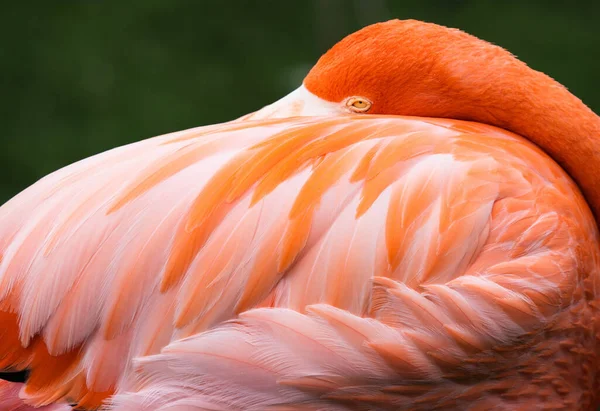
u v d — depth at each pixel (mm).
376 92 3211
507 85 3195
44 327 3129
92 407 3131
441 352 3121
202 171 3139
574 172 3186
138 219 3129
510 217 3133
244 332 3119
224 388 3121
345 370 3117
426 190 3131
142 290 3125
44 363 3133
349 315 3115
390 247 3123
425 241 3125
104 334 3127
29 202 3146
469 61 3201
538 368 3146
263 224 3127
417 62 3203
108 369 3129
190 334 3123
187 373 3119
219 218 3129
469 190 3131
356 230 3125
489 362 3131
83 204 3137
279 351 3115
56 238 3133
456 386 3135
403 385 3127
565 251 3137
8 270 3135
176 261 3125
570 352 3152
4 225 3145
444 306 3121
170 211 3131
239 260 3123
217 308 3123
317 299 3121
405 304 3119
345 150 3141
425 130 3152
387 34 3211
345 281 3121
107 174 3145
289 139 3145
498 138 3168
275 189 3131
